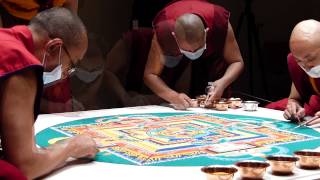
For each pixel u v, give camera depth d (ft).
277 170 4.60
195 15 9.02
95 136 6.48
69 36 4.69
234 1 14.32
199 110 9.11
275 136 6.49
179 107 9.34
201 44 8.75
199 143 6.02
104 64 11.98
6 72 4.30
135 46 11.53
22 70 4.34
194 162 5.12
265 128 7.09
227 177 4.21
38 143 6.13
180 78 10.59
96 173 4.77
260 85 14.19
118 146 5.85
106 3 13.47
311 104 8.75
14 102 4.33
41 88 4.55
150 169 4.88
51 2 8.75
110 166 5.00
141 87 11.66
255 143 6.03
